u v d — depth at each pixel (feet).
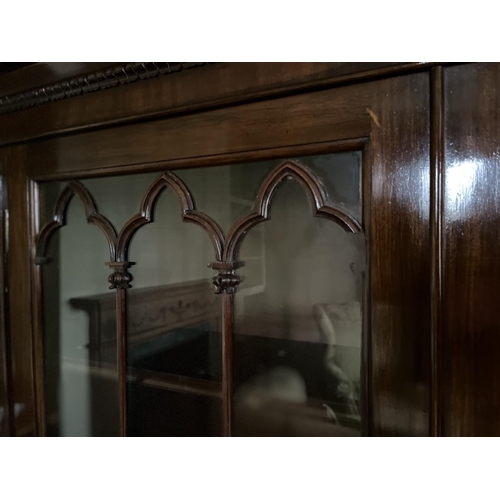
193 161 1.55
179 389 1.71
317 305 1.45
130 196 1.74
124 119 1.64
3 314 2.04
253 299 1.56
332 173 1.37
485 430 1.17
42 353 1.99
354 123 1.29
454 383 1.19
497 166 1.14
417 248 1.23
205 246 1.63
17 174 1.98
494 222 1.14
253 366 1.57
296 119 1.37
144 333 1.78
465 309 1.17
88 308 1.91
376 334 1.29
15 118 1.93
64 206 1.93
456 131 1.17
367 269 1.34
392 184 1.25
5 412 2.04
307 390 1.49
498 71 1.13
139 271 1.77
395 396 1.27
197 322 1.66
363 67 1.25
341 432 1.43
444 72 1.18
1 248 2.04
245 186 1.52
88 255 1.90
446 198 1.18
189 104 1.51
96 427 1.93
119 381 1.82
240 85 1.43
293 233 1.47
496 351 1.15
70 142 1.82
